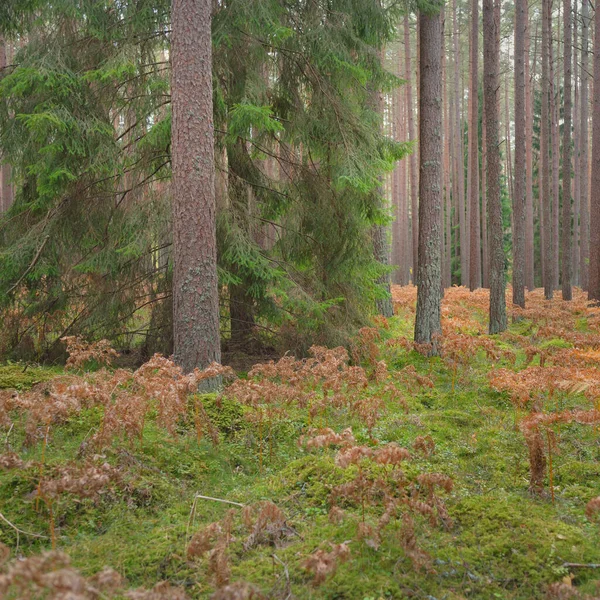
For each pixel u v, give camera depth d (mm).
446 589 3221
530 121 27312
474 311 17266
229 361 8836
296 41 8648
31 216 8297
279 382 7531
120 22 7996
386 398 7254
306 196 9172
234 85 8547
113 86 8070
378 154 8688
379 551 3543
